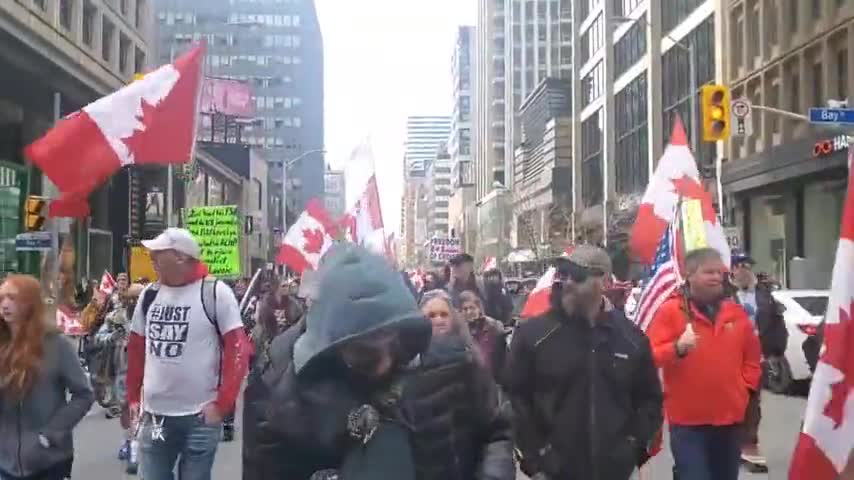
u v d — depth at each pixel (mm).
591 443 4883
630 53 61625
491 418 3518
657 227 8289
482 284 13664
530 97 113812
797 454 3689
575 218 69125
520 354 5062
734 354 5938
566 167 89875
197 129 7191
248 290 13516
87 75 40531
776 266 39312
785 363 15695
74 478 9531
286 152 142125
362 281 3080
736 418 5926
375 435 3146
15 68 35312
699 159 46750
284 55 145000
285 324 12766
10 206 37250
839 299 3631
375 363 3127
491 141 157875
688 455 5945
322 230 12219
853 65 31641
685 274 6133
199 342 5895
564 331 5020
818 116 17219
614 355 4969
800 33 35656
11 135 39344
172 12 141125
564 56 154750
